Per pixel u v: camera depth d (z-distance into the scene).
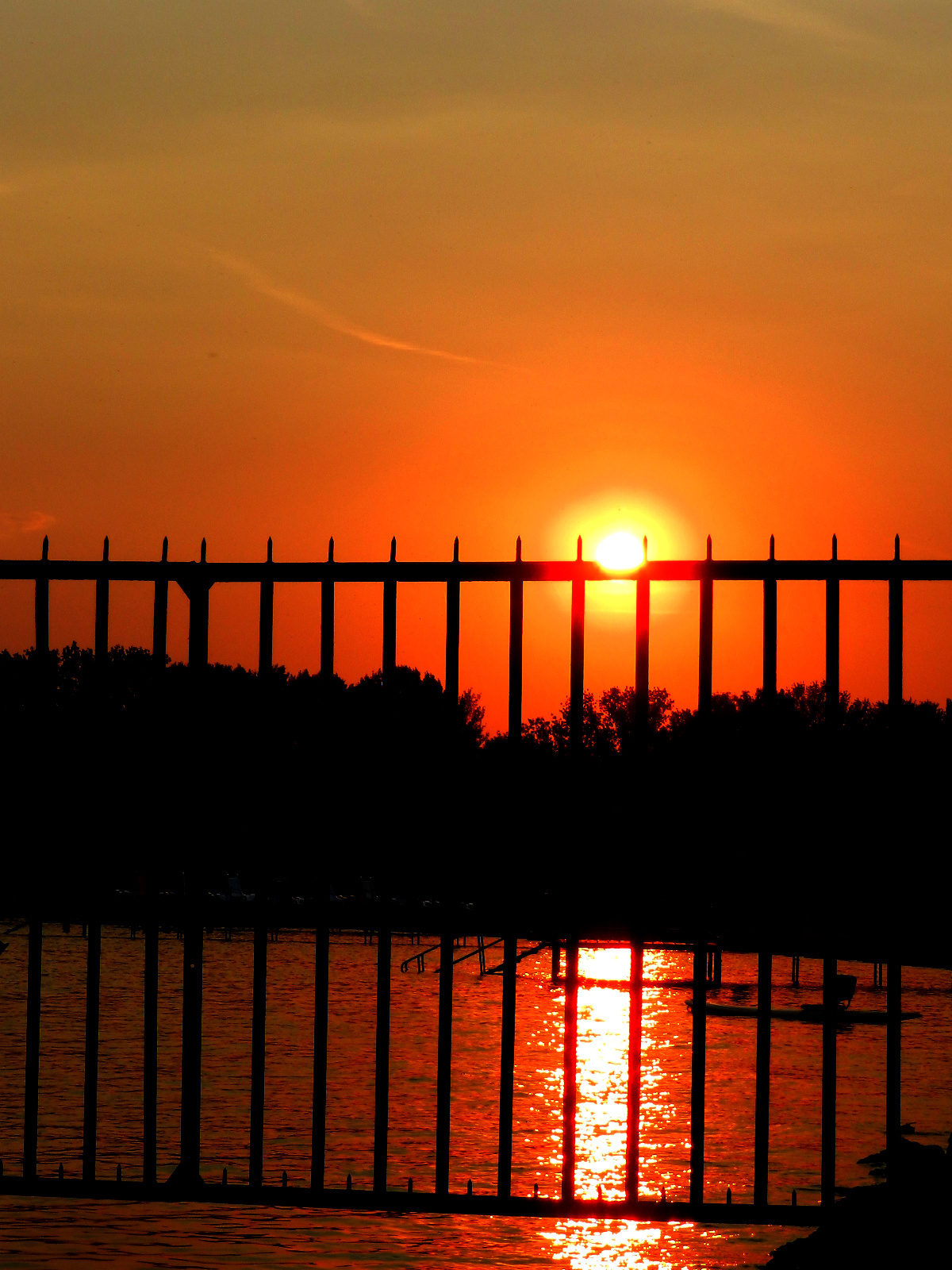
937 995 106.56
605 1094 50.62
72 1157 33.41
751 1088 53.50
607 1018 83.88
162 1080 50.56
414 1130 40.78
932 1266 18.44
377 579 21.31
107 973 107.00
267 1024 75.81
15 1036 67.56
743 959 138.25
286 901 145.50
